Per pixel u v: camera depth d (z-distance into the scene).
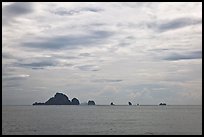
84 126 55.91
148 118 85.19
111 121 71.25
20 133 43.81
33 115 103.12
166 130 47.56
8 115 101.94
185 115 105.88
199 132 43.69
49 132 45.00
